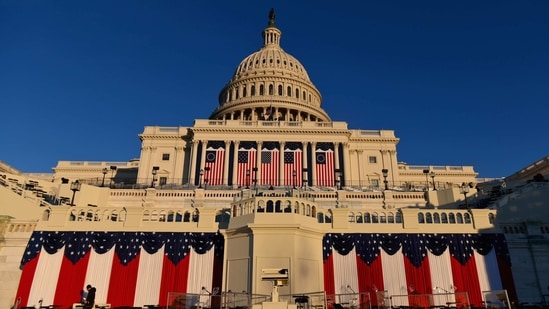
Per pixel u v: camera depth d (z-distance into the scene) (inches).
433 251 1012.5
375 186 2652.6
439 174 3353.8
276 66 4306.1
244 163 2802.7
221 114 3976.4
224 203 1827.0
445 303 947.3
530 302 958.4
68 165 3442.4
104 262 985.5
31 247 983.6
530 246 1020.5
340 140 2898.6
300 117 3855.8
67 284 958.4
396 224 1049.5
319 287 965.8
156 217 1059.9
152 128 3093.0
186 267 992.2
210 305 947.3
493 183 2357.3
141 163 2967.5
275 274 912.9
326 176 2785.4
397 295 884.0
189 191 1888.5
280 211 1006.4
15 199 1233.4
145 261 992.2
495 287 974.4
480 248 1015.6
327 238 1026.7
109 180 3346.5
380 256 1008.2
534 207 1304.1
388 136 3097.9
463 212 1066.1
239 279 943.0
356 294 936.9
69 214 1035.3
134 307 907.4
